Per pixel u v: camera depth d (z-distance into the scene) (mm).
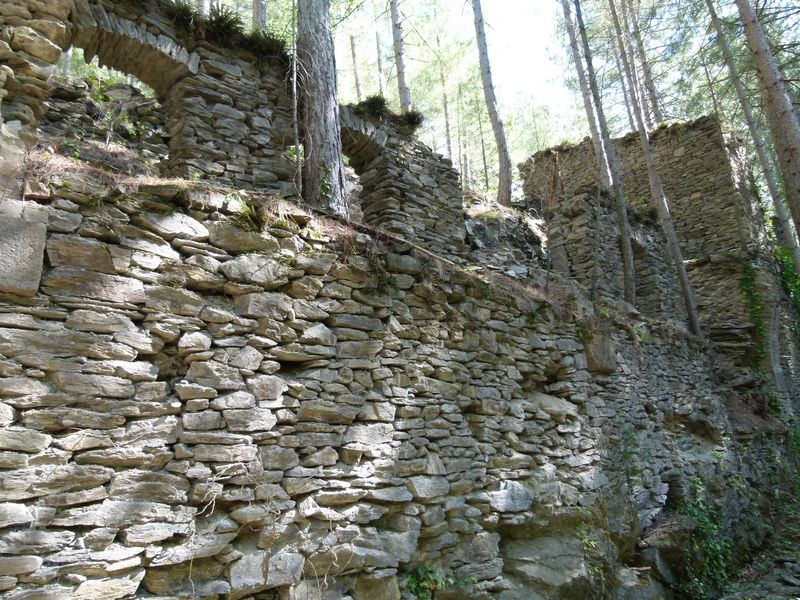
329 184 5348
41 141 3283
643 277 11469
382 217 6656
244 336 3205
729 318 12281
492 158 24281
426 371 4191
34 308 2512
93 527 2492
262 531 3055
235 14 5547
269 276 3373
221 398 3018
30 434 2385
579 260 10117
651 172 11383
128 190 2961
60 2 3514
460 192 7594
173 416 2846
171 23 5230
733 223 12969
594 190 10516
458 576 4023
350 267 3855
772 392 11102
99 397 2619
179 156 5219
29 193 2617
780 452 10328
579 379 5922
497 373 4887
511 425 4852
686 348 8852
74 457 2502
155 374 2838
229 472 2955
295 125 5023
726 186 13203
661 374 7797
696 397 8484
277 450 3195
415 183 6988
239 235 3320
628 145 14969
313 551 3234
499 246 9250
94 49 5020
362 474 3564
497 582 4219
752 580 6910
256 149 5551
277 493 3131
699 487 7344
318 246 3740
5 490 2281
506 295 5258
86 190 2793
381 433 3750
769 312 12039
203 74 5340
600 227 10273
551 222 10742
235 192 3391
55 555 2369
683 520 6578
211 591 2807
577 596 4539
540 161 15203
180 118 5270
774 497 9258
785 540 8211
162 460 2752
